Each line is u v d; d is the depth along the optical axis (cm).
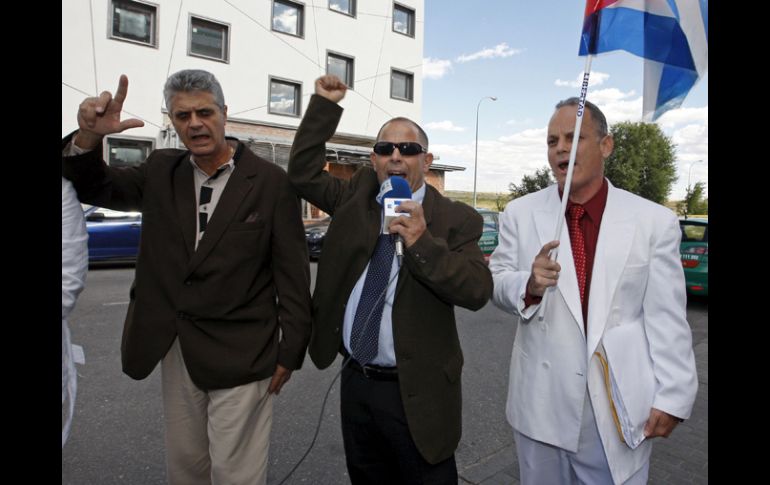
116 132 157
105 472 270
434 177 2134
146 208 190
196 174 197
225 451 187
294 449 304
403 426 174
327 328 186
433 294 175
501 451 310
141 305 189
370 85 1920
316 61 1764
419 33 2066
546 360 171
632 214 167
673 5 167
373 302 178
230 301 185
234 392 187
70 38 1282
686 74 169
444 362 177
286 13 1697
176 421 199
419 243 159
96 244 941
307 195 198
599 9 164
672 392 157
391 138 187
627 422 157
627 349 162
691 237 766
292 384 406
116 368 425
